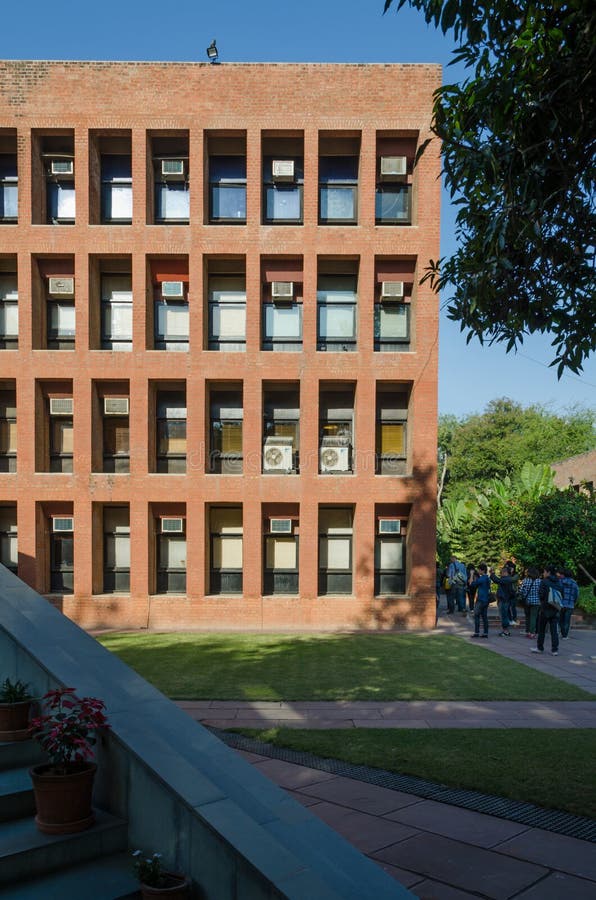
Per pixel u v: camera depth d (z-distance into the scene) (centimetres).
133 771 412
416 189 1898
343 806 592
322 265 1938
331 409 1952
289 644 1552
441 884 452
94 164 1898
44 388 1908
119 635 1703
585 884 452
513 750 746
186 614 1855
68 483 1852
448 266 668
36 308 1878
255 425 1870
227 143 1941
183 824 376
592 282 591
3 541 1934
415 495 1861
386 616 1853
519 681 1133
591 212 564
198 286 1864
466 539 2583
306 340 1866
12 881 370
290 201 1944
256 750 760
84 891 362
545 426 5428
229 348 1939
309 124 1866
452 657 1377
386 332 1938
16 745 466
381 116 1864
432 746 762
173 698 998
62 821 399
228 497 1864
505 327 656
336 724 862
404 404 1950
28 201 1850
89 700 427
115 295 1953
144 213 1867
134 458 1864
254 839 348
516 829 543
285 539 1936
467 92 562
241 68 1869
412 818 566
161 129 1869
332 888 328
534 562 2120
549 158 515
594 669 1254
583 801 595
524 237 552
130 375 1861
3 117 1848
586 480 3088
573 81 482
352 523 1941
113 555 1941
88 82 1864
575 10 479
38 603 611
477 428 5356
